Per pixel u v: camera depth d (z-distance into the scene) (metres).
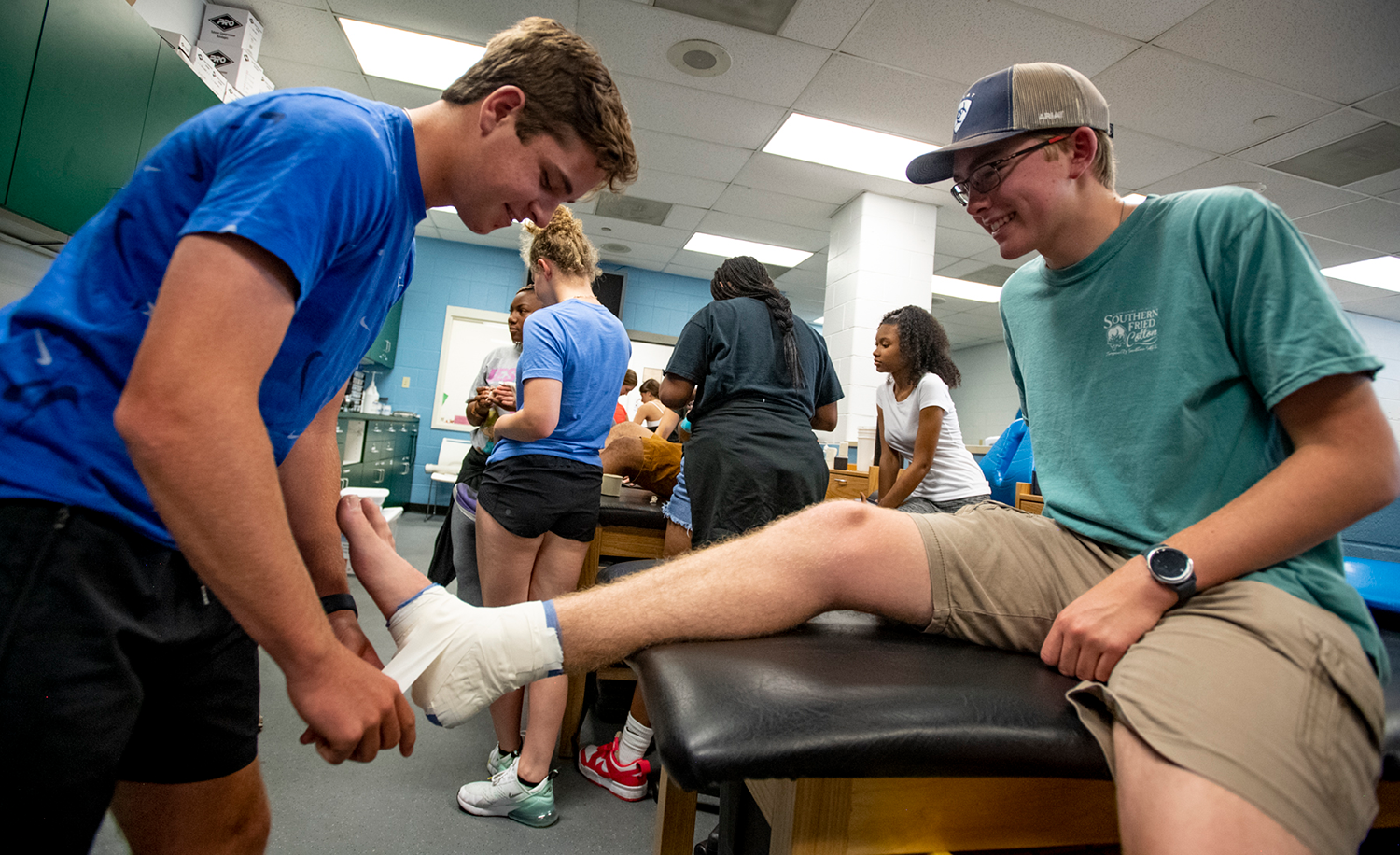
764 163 4.66
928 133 4.09
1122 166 4.23
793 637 0.82
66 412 0.53
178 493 0.47
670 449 2.38
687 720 0.58
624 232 6.21
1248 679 0.59
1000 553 0.87
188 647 0.66
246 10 3.38
